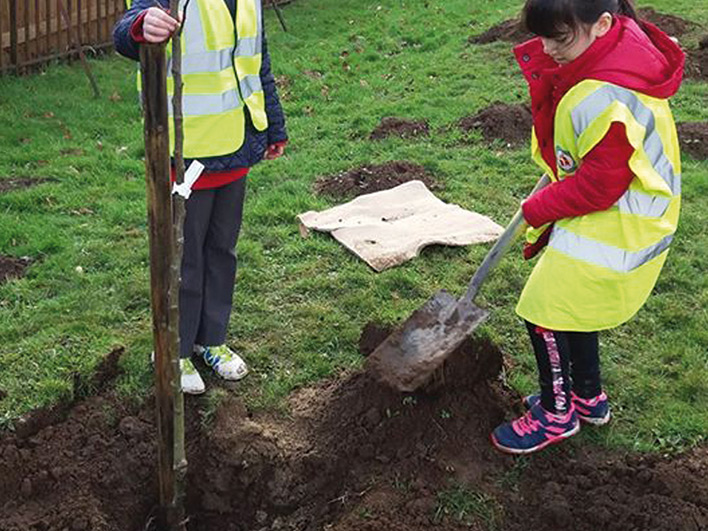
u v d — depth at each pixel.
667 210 3.35
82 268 5.29
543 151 3.46
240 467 3.81
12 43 9.48
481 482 3.66
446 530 3.45
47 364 4.25
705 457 3.79
